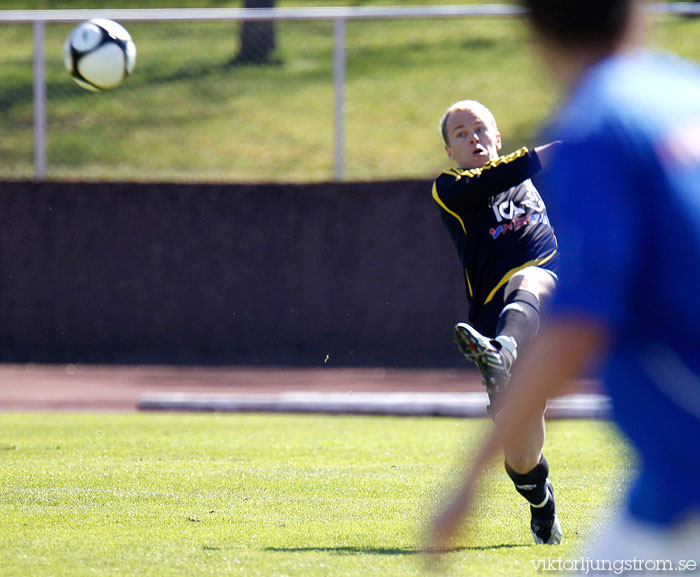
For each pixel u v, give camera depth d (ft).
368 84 247.70
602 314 19.71
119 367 173.88
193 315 179.11
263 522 55.77
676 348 20.07
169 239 178.60
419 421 115.85
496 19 271.49
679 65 21.67
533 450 47.19
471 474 21.43
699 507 19.88
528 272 47.67
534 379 20.25
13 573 43.50
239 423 110.11
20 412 125.80
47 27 241.14
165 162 216.13
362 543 50.16
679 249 19.70
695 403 19.92
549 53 21.98
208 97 239.30
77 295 180.04
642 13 21.63
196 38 247.70
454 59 255.91
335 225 176.55
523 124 224.12
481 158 52.49
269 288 177.88
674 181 19.77
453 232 51.80
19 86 223.51
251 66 246.47
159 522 55.67
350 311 176.86
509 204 50.24
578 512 58.44
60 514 57.77
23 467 75.15
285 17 180.96
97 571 43.91
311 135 228.84
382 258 176.04
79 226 179.63
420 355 175.42
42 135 183.32
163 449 85.87
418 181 175.01
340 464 78.02
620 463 76.18
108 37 112.16
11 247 180.45
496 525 54.65
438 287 175.22
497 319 49.34
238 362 177.37
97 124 224.53
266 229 177.68
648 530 20.39
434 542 21.86
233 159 218.79
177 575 43.24
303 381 156.97
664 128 20.11
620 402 20.83
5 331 180.96
